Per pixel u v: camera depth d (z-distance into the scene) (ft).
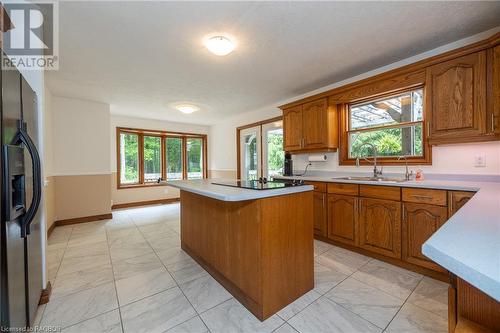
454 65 6.49
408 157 8.39
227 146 18.97
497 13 5.72
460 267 1.54
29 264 4.40
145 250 8.91
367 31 6.46
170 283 6.41
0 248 3.23
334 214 8.82
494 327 2.17
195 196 7.81
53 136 12.13
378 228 7.52
